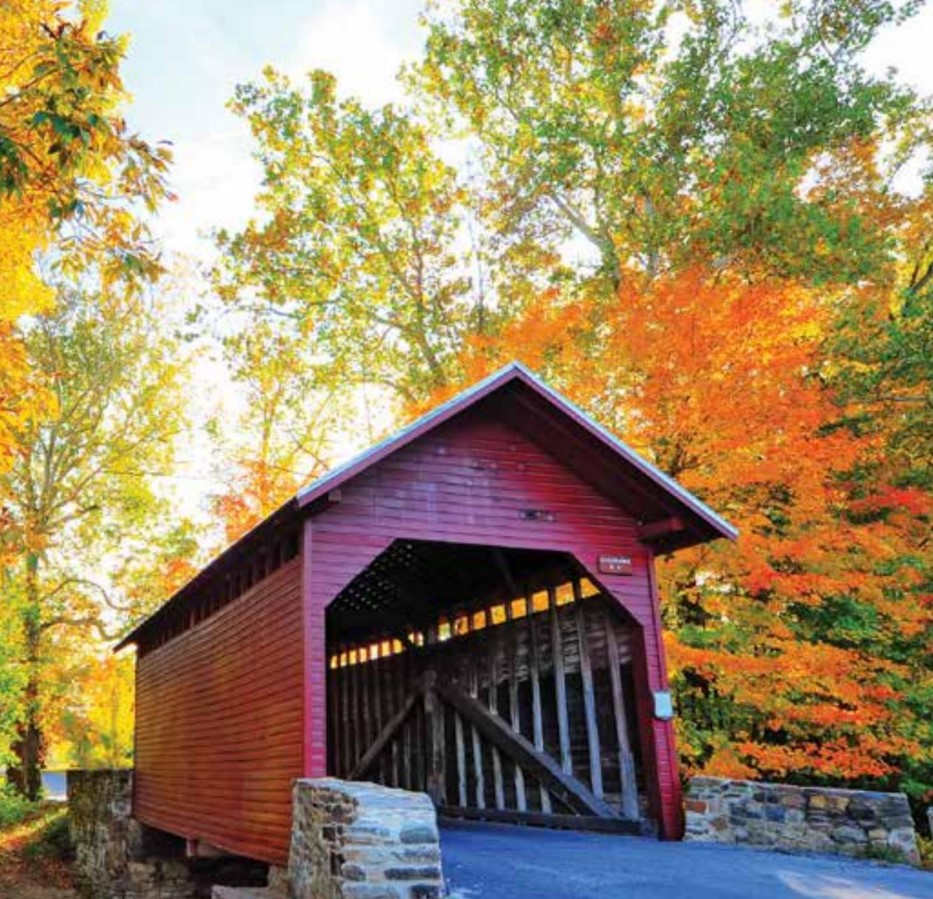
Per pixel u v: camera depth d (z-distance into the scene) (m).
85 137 5.82
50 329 24.94
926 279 17.44
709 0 18.30
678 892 6.28
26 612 22.75
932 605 13.06
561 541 9.85
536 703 10.94
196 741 12.02
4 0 6.97
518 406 9.78
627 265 18.50
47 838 20.52
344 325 22.05
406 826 5.77
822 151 17.50
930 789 12.23
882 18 17.78
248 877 14.78
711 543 12.68
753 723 13.49
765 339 13.38
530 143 19.86
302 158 21.81
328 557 8.66
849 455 12.57
